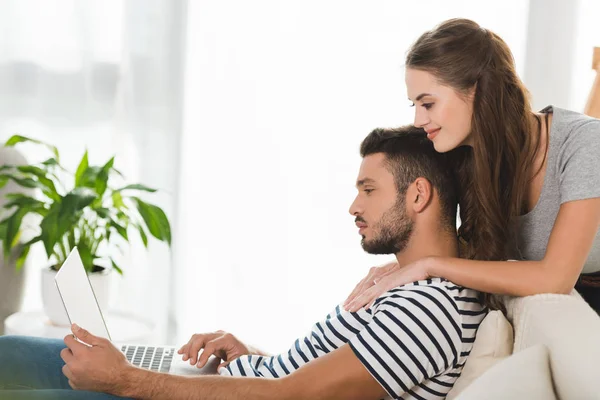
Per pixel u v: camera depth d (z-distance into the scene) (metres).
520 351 1.41
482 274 1.61
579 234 1.63
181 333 3.37
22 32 3.07
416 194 1.72
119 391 1.61
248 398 1.55
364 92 3.30
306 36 3.25
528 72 3.30
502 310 1.68
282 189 3.35
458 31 1.68
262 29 3.23
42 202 2.85
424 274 1.65
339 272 3.43
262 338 3.41
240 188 3.33
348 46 3.27
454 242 1.75
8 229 2.78
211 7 3.19
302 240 3.40
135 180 3.23
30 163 3.14
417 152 1.73
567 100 3.31
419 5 3.25
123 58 3.14
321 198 3.37
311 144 3.32
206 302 3.38
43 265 3.21
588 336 1.37
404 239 1.74
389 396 1.64
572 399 1.33
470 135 1.72
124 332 2.71
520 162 1.72
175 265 3.31
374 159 1.76
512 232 1.79
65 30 3.09
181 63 3.19
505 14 3.27
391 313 1.59
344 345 1.59
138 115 3.19
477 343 1.60
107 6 3.11
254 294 3.40
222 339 1.99
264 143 3.31
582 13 3.26
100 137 3.18
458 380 1.61
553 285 1.60
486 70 1.67
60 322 2.75
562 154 1.72
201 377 1.60
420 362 1.56
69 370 1.63
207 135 3.27
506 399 1.23
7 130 3.11
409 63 1.72
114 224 2.81
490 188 1.70
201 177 3.30
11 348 1.91
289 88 3.28
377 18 3.26
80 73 3.13
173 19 3.16
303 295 3.43
